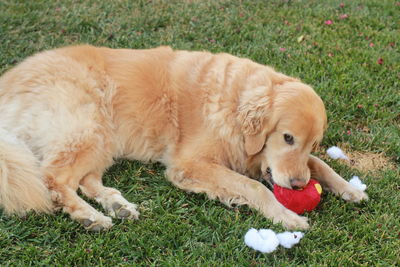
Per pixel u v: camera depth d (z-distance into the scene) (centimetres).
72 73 391
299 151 357
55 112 373
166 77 411
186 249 325
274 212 353
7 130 376
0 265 298
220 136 383
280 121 357
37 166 358
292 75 538
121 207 350
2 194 330
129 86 406
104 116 397
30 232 324
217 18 658
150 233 330
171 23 641
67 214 347
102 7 663
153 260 313
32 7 644
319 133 359
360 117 493
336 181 385
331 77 542
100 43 586
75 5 661
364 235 341
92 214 339
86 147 374
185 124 401
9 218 336
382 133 465
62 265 300
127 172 400
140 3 679
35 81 386
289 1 733
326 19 688
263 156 385
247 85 380
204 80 400
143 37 602
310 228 344
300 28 649
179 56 428
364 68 566
